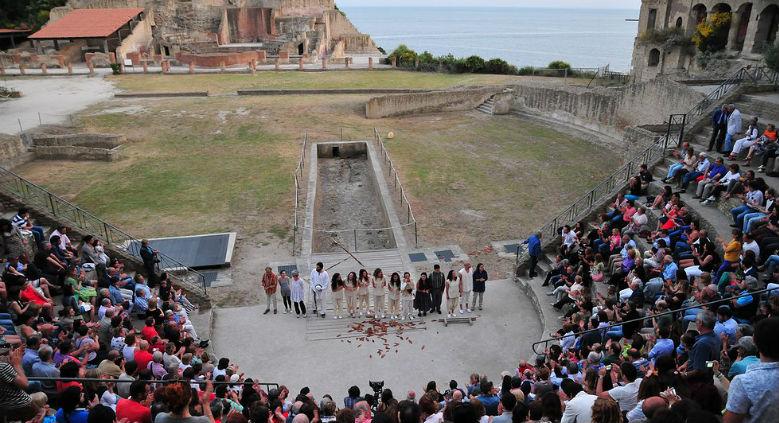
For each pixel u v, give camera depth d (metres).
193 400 8.48
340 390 14.78
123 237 23.12
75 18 63.38
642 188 20.48
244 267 21.38
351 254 22.23
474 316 17.92
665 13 43.53
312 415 9.43
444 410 8.90
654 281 14.05
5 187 20.33
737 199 16.98
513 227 24.48
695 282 13.93
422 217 25.44
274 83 51.59
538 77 54.00
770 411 4.80
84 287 15.08
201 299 18.50
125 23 62.38
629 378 8.47
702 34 38.50
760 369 4.95
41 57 57.81
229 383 10.75
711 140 21.05
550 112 42.56
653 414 6.03
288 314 18.42
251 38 73.38
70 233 18.94
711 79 32.25
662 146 23.22
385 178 29.80
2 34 64.56
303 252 22.34
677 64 41.16
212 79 53.19
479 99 46.53
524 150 35.19
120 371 10.55
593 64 133.25
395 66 60.50
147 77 53.84
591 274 16.91
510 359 16.00
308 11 75.56
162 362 11.77
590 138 37.62
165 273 17.64
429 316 18.20
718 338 9.00
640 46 45.25
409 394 10.95
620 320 13.07
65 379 8.45
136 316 15.69
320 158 36.16
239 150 34.47
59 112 40.88
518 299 19.06
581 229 19.36
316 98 46.56
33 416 7.07
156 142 35.81
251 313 18.48
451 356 16.16
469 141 37.16
